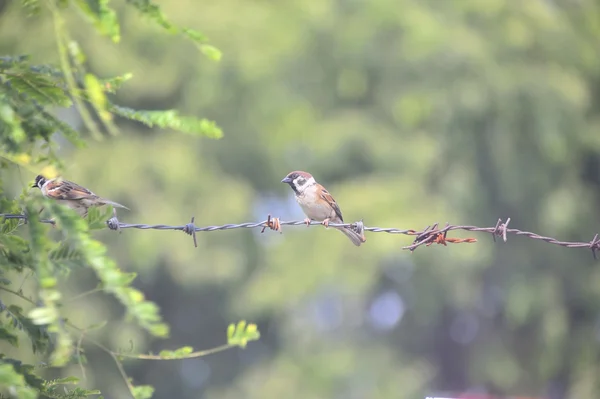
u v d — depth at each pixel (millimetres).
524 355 22703
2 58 3660
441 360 22953
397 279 20672
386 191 18328
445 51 19500
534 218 21078
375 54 19734
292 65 19734
